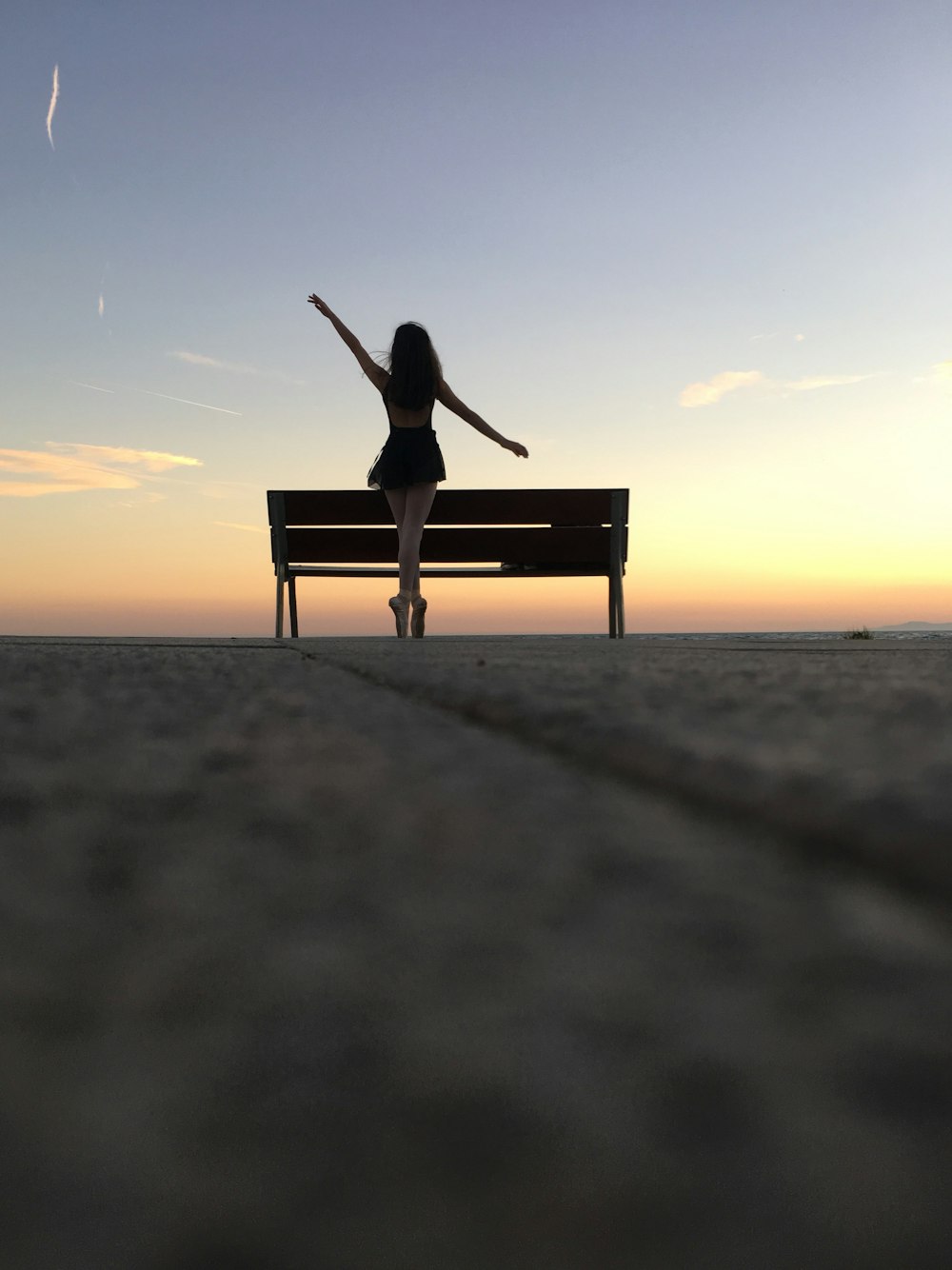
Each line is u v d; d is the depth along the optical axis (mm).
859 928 273
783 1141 176
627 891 315
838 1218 163
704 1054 201
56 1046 214
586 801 459
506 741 688
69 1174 179
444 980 243
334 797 477
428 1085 196
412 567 6910
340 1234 166
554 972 248
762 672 1445
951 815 368
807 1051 203
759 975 240
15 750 644
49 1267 158
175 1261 162
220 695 1084
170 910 305
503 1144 181
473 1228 166
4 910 306
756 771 487
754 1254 157
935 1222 160
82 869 352
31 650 2641
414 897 315
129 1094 197
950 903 295
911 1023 211
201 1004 233
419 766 570
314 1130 184
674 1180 172
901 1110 182
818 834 365
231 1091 199
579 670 1505
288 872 346
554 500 8086
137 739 705
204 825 419
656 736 632
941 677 1308
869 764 501
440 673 1433
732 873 330
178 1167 181
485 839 388
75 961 263
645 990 234
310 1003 234
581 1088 193
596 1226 165
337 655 2291
